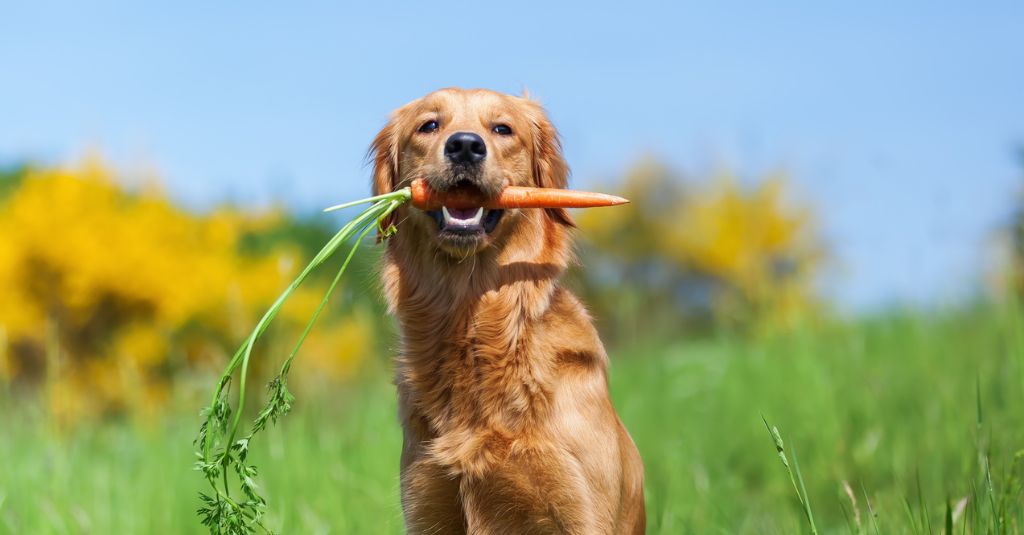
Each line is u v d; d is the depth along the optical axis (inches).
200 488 324.2
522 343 220.1
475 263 224.2
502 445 216.7
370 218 216.4
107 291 768.3
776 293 557.0
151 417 412.5
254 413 489.4
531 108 255.3
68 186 796.6
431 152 224.1
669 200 1171.9
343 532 288.4
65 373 696.4
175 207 844.0
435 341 226.7
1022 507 226.5
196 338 773.9
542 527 219.3
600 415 220.5
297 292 738.2
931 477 304.5
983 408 335.6
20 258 761.6
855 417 362.0
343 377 506.6
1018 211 414.9
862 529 228.2
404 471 230.2
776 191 1114.7
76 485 322.0
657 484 314.0
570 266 251.8
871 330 485.7
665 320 1037.2
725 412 410.0
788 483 333.7
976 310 467.2
